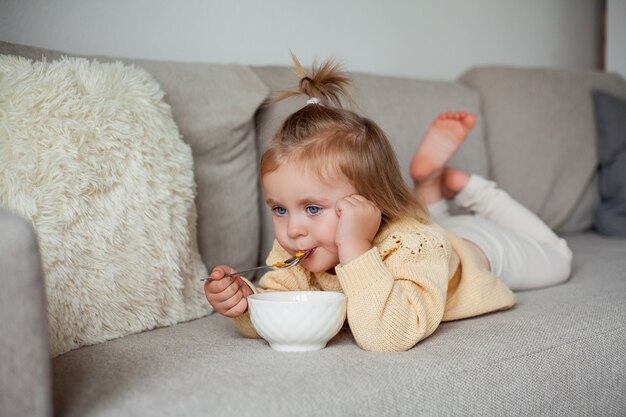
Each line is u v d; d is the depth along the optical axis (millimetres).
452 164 2143
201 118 1596
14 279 778
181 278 1333
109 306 1188
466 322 1286
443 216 1928
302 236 1211
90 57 1511
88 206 1180
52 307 1086
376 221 1189
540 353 1069
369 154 1244
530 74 2445
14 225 792
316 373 921
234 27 2100
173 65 1641
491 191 1921
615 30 2900
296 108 1771
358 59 2424
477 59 2803
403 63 2559
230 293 1173
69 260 1125
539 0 3006
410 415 917
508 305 1360
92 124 1212
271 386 870
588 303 1343
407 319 1088
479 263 1398
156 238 1285
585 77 2533
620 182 2363
